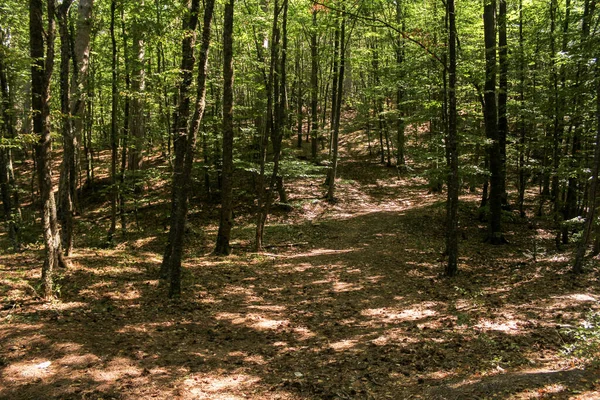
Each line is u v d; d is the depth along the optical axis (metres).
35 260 10.60
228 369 5.75
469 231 16.16
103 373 5.32
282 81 16.25
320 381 5.36
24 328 6.41
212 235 16.64
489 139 13.12
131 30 11.65
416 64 14.80
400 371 5.59
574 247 12.94
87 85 12.84
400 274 11.25
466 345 6.36
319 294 9.72
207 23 8.67
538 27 13.73
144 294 8.88
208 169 19.84
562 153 15.28
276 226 17.62
